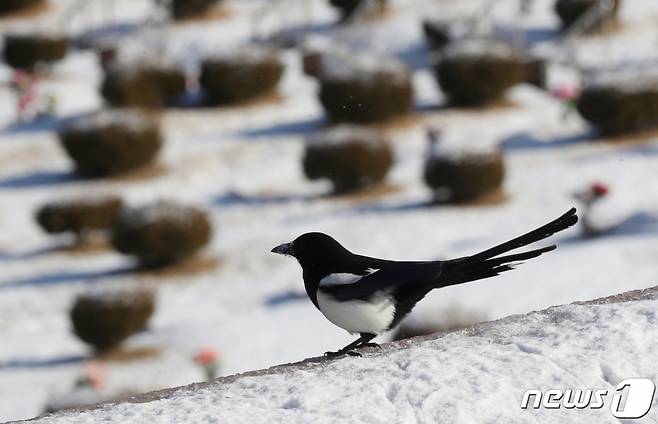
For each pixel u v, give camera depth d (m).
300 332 20.52
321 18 47.84
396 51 43.69
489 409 5.44
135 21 49.03
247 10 49.06
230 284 25.50
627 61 39.75
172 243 26.41
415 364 6.02
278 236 28.12
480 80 36.38
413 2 47.22
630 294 7.46
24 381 20.67
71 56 46.06
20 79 38.88
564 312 6.81
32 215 31.42
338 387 5.79
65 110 39.66
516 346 6.21
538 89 38.06
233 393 5.96
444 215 28.08
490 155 28.58
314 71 41.31
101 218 29.17
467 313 16.55
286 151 34.56
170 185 32.91
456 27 42.59
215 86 38.62
